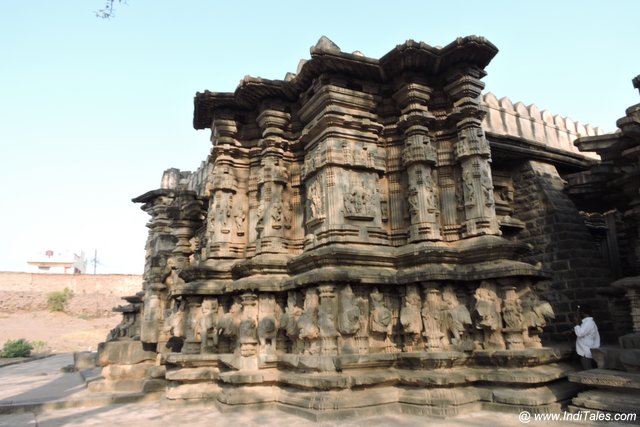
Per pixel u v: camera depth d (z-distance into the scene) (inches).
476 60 456.4
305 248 462.3
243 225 539.8
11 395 538.6
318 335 389.4
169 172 866.8
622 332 496.1
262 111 526.9
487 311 382.6
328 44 481.7
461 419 325.7
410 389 369.4
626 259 679.1
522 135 682.8
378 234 447.8
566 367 386.3
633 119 356.8
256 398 397.4
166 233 796.0
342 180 445.4
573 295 524.4
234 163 549.6
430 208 440.1
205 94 530.9
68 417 403.9
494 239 413.7
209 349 481.4
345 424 320.5
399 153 477.1
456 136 464.8
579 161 659.4
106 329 1691.7
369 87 480.1
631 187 449.4
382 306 406.9
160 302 620.7
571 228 560.1
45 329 1649.9
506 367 368.8
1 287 1792.6
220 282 502.0
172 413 410.0
